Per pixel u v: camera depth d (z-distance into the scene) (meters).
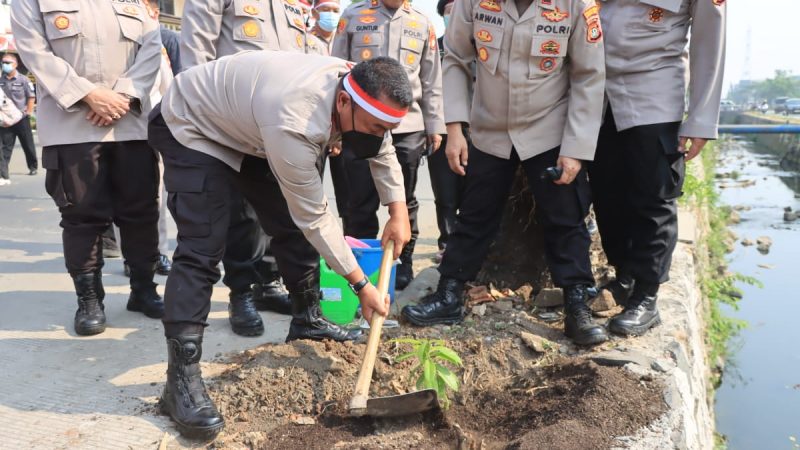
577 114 2.93
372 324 2.54
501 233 3.78
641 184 3.09
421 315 3.27
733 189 14.66
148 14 3.45
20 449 2.31
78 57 3.18
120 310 3.70
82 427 2.45
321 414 2.57
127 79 3.29
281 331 3.41
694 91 3.00
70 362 3.02
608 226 3.55
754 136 28.50
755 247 9.31
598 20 2.87
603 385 2.58
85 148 3.19
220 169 2.53
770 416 4.84
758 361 5.72
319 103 2.26
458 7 3.14
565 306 3.16
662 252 3.16
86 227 3.28
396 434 2.46
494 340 3.11
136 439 2.38
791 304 7.04
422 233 5.86
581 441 2.29
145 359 3.06
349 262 2.47
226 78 2.43
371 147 2.37
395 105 2.23
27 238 5.50
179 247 2.50
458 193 4.73
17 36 3.12
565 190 3.07
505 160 3.20
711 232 8.61
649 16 3.00
